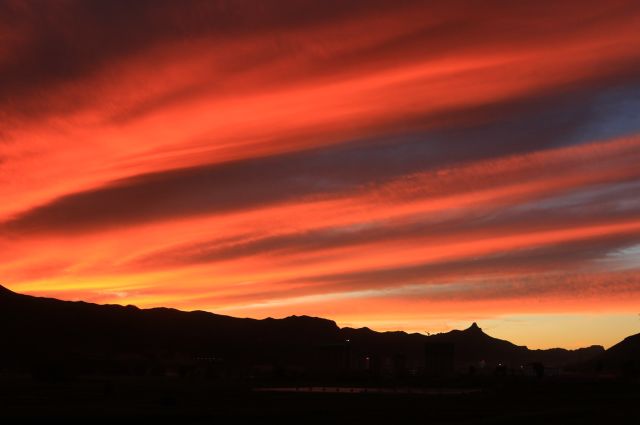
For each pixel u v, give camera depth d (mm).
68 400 90062
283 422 63938
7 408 75125
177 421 66938
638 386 128875
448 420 63812
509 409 76500
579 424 57562
